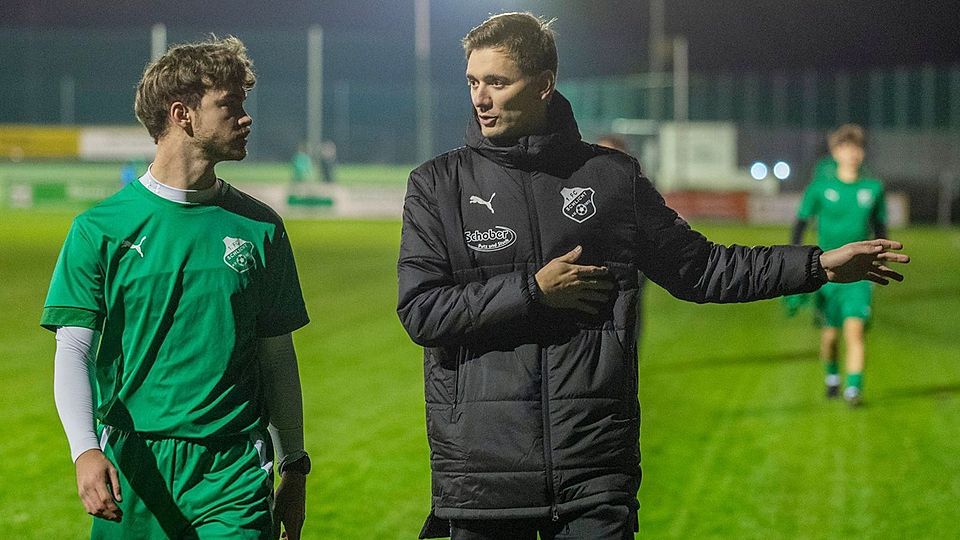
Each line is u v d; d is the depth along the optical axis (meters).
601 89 38.41
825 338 9.45
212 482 3.41
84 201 32.66
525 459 3.36
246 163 37.22
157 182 3.46
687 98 38.53
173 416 3.40
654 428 8.34
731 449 7.71
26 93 35.25
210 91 3.42
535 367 3.39
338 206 32.81
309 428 8.24
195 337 3.43
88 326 3.38
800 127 37.31
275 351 3.64
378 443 7.80
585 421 3.38
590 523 3.39
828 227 9.37
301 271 18.77
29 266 18.14
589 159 3.55
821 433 8.19
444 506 3.44
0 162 33.22
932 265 21.89
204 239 3.45
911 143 34.41
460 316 3.31
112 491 3.23
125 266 3.40
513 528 3.44
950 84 34.78
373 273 18.55
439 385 3.46
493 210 3.46
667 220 3.61
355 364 10.80
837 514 6.23
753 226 32.28
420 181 3.54
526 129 3.51
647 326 14.02
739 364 11.16
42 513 6.17
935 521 6.10
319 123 34.25
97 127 33.31
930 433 8.20
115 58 35.16
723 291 3.59
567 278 3.29
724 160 36.44
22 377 9.85
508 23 3.45
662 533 5.91
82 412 3.29
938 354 11.91
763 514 6.25
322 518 6.14
